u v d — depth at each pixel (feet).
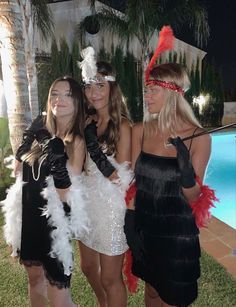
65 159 5.85
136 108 49.14
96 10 43.50
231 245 11.21
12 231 6.67
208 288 8.80
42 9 26.50
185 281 5.79
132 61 48.37
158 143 5.90
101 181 6.45
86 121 6.86
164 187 5.67
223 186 27.48
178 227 5.68
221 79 59.11
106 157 6.28
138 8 35.45
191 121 5.76
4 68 13.69
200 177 5.66
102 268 6.73
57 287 6.05
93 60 6.42
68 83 6.03
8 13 12.98
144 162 5.96
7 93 13.93
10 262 10.48
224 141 43.60
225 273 9.49
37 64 37.29
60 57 40.06
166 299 5.98
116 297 6.82
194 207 5.64
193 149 5.62
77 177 6.12
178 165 5.57
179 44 57.47
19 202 6.57
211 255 10.53
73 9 45.21
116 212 6.41
